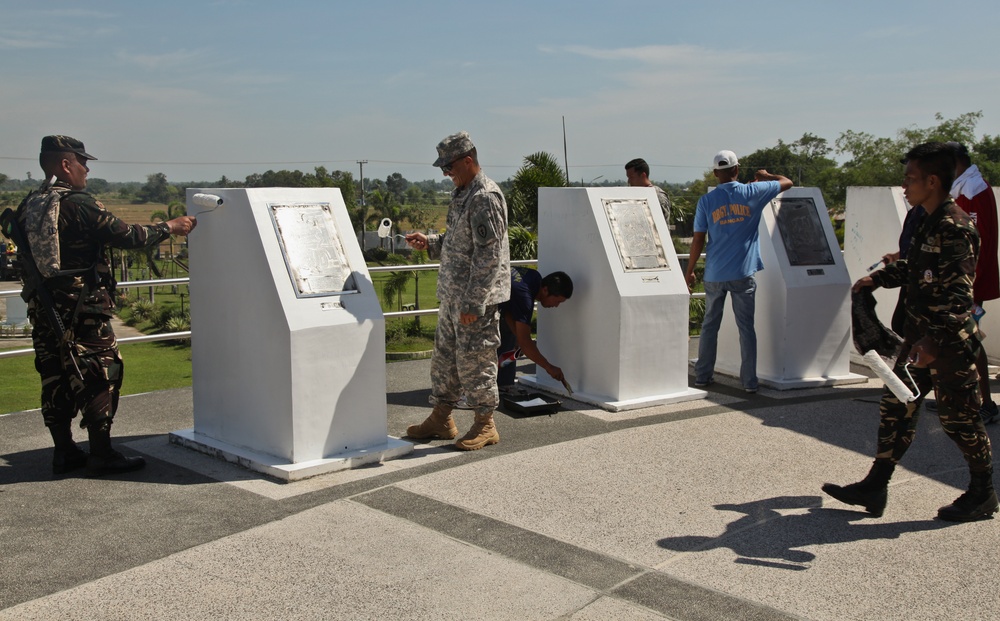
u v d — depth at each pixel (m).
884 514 4.21
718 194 6.66
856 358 8.06
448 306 5.29
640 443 5.37
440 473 4.79
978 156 50.22
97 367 4.69
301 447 4.75
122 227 4.61
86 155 4.69
